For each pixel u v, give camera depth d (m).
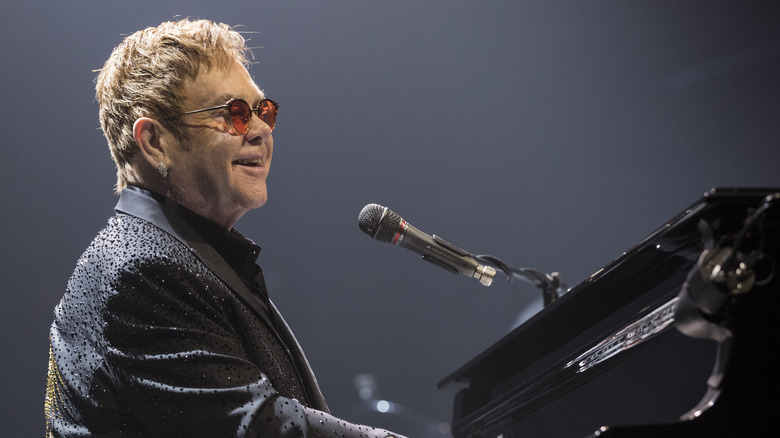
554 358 2.09
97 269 1.81
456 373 2.59
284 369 1.92
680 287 1.61
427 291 11.80
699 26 11.88
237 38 2.14
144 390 1.63
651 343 1.64
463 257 2.45
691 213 1.39
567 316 1.95
